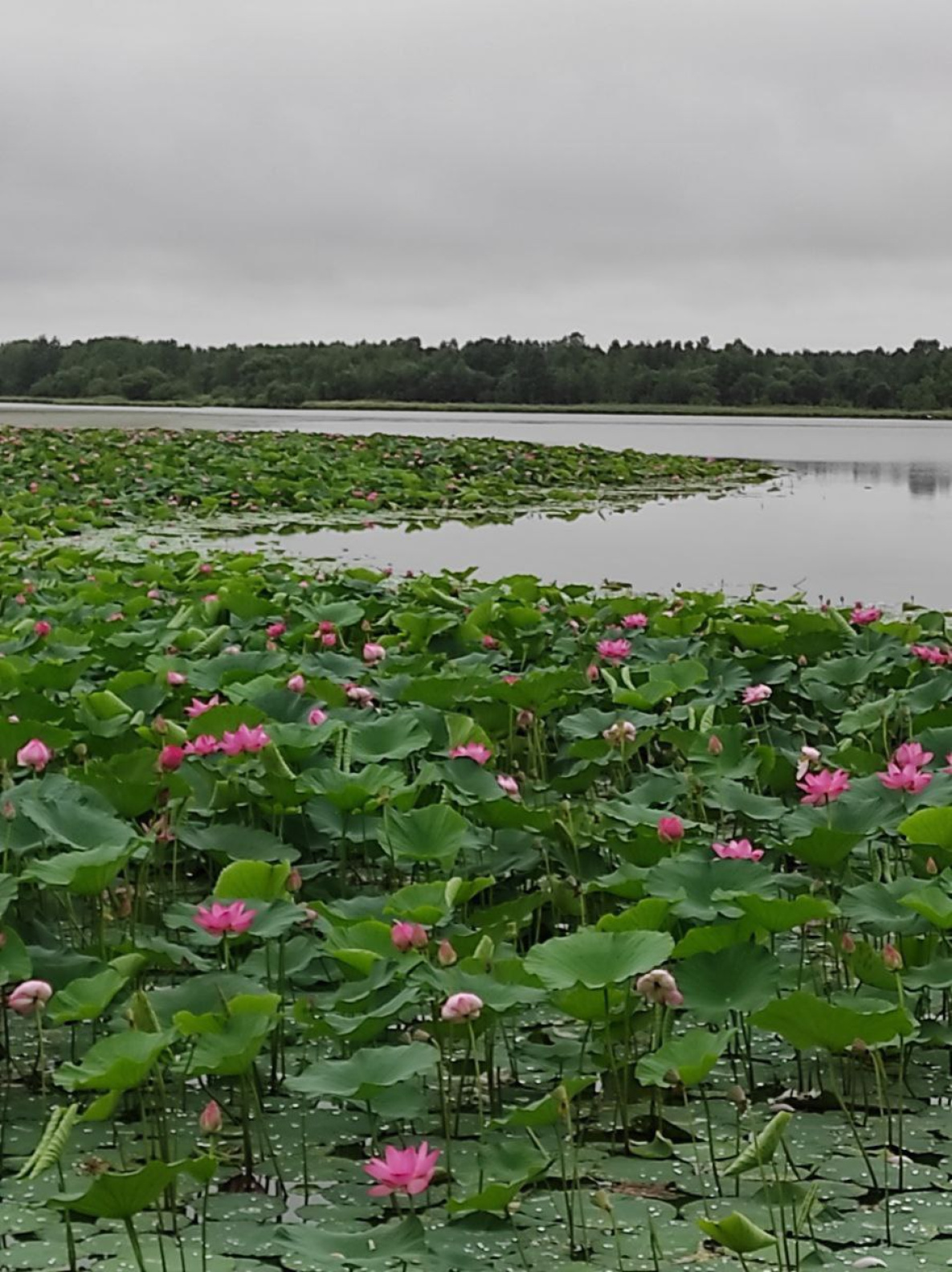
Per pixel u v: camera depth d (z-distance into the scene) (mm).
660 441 46062
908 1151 3549
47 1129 2984
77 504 19656
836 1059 4055
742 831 5715
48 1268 3012
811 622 8258
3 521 15453
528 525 19891
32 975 3756
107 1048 3217
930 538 18422
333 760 5266
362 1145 3588
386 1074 3316
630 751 5855
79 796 4695
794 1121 3713
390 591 10680
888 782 4559
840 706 6848
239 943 4355
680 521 20562
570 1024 4289
